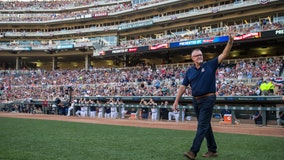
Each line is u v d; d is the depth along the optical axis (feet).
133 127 42.52
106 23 192.95
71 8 217.36
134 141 24.35
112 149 19.63
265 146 22.34
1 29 212.64
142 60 174.81
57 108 101.76
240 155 18.07
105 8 199.82
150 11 168.04
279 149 20.75
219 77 106.93
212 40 120.26
